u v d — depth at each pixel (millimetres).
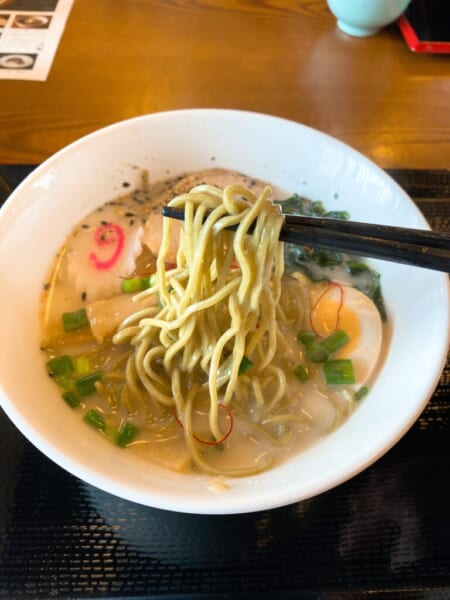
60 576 197
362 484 227
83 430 221
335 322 270
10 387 197
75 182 282
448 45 436
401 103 404
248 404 243
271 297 221
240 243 195
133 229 296
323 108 395
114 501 216
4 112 375
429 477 231
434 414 251
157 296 267
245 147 311
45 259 271
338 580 202
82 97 389
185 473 212
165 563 202
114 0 463
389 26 460
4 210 244
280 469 211
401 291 261
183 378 245
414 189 341
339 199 298
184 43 433
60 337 260
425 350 216
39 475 222
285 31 451
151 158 307
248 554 206
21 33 430
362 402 240
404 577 204
